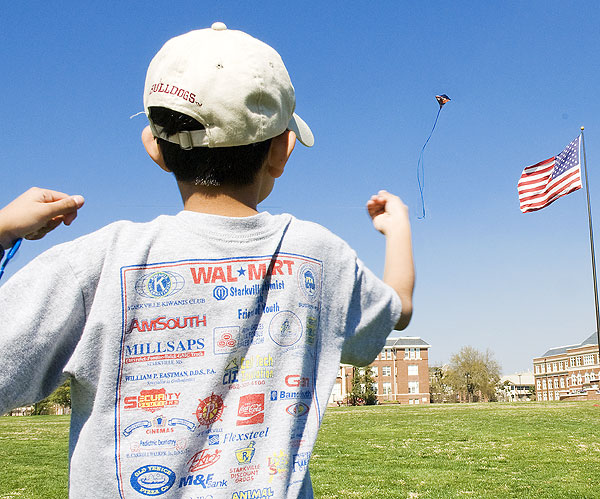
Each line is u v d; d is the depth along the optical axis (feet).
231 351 4.02
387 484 28.60
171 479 3.76
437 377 304.50
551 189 49.06
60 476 31.78
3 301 3.66
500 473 31.32
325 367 4.42
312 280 4.42
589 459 35.60
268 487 3.92
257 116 4.27
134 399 3.84
